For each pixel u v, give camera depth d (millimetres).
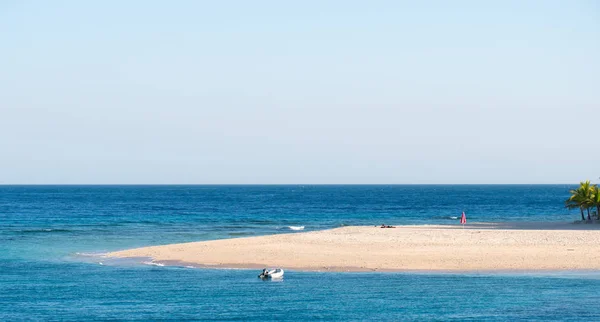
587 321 40938
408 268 57375
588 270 55938
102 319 41812
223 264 60562
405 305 44938
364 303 45469
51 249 76250
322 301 46062
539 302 45406
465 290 49031
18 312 43406
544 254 63656
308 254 65125
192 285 51531
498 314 42531
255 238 80625
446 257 62344
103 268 59906
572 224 108562
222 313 43188
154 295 48062
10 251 74188
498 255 63281
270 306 44812
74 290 49906
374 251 66688
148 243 83750
